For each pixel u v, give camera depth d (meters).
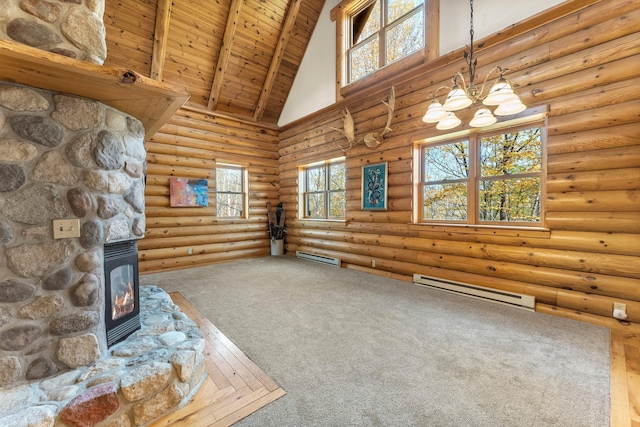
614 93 2.53
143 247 4.89
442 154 3.92
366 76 4.68
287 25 5.31
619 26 2.51
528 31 3.01
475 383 1.77
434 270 3.87
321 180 5.94
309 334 2.47
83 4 1.60
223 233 5.88
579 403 1.58
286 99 6.53
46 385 1.42
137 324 2.02
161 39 4.52
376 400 1.63
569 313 2.78
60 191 1.51
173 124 5.25
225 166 6.06
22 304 1.42
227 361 2.06
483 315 2.87
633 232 2.47
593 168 2.65
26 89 1.42
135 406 1.44
